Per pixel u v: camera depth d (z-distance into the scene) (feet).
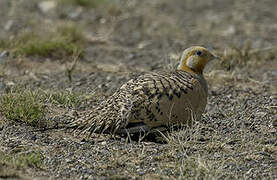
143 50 79.71
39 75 64.44
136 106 43.16
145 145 44.16
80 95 55.62
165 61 72.64
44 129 45.75
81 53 72.43
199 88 46.96
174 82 45.39
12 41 72.84
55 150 42.73
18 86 57.77
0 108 50.14
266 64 73.10
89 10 100.94
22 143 43.60
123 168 40.14
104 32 89.04
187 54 50.75
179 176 38.37
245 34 91.15
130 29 92.32
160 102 43.80
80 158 41.52
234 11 107.24
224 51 73.20
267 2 115.65
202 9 108.47
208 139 46.14
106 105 43.68
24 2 103.55
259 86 63.46
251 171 40.19
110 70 68.28
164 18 100.89
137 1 111.96
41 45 71.41
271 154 43.52
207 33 91.76
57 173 38.93
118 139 45.27
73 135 45.78
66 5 101.65
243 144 44.70
